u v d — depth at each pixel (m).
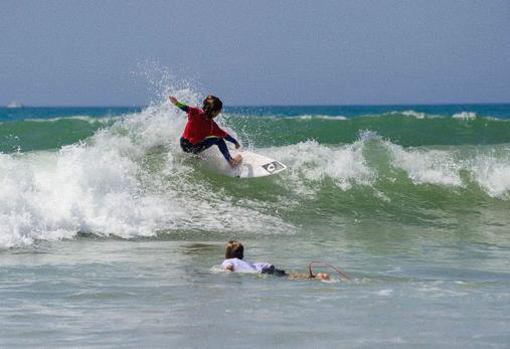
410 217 50.44
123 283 28.50
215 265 32.94
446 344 20.42
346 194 52.78
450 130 101.75
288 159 55.34
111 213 42.59
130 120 54.47
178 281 29.03
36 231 39.09
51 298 25.73
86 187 43.78
